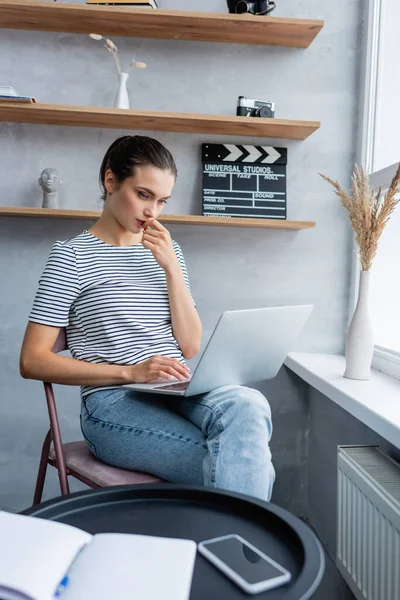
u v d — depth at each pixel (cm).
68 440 214
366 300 170
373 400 141
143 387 125
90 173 210
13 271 210
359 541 137
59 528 66
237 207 210
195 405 130
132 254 151
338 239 221
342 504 151
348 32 217
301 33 202
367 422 133
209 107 213
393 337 186
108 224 151
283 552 71
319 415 210
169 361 131
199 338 155
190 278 216
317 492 210
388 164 194
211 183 210
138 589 57
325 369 187
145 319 146
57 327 136
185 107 213
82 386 144
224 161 211
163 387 125
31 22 199
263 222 200
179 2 209
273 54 216
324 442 204
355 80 218
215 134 215
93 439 133
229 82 214
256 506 81
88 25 200
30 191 209
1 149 208
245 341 125
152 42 211
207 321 217
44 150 209
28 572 56
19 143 208
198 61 213
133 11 187
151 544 65
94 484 127
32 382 212
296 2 215
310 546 69
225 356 123
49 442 140
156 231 148
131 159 142
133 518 80
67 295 136
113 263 146
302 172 219
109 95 209
